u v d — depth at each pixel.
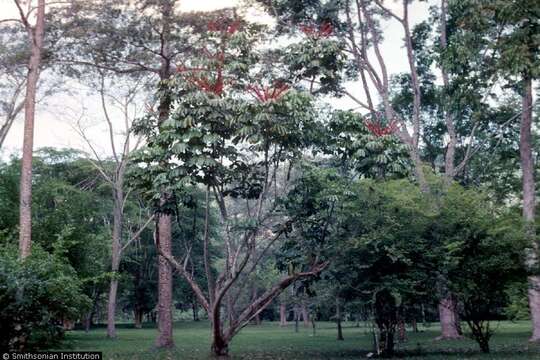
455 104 18.52
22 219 14.99
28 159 15.49
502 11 12.69
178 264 14.72
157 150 12.45
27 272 9.48
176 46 20.12
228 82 12.84
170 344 20.75
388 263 14.03
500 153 25.89
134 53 20.94
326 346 21.14
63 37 20.06
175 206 13.41
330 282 14.77
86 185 36.16
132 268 44.47
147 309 47.44
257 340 26.38
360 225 13.77
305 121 12.32
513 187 27.83
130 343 24.48
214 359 14.25
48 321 9.66
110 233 33.53
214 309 13.41
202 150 12.19
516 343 20.02
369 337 27.28
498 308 15.75
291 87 12.40
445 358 14.09
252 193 13.71
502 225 13.59
